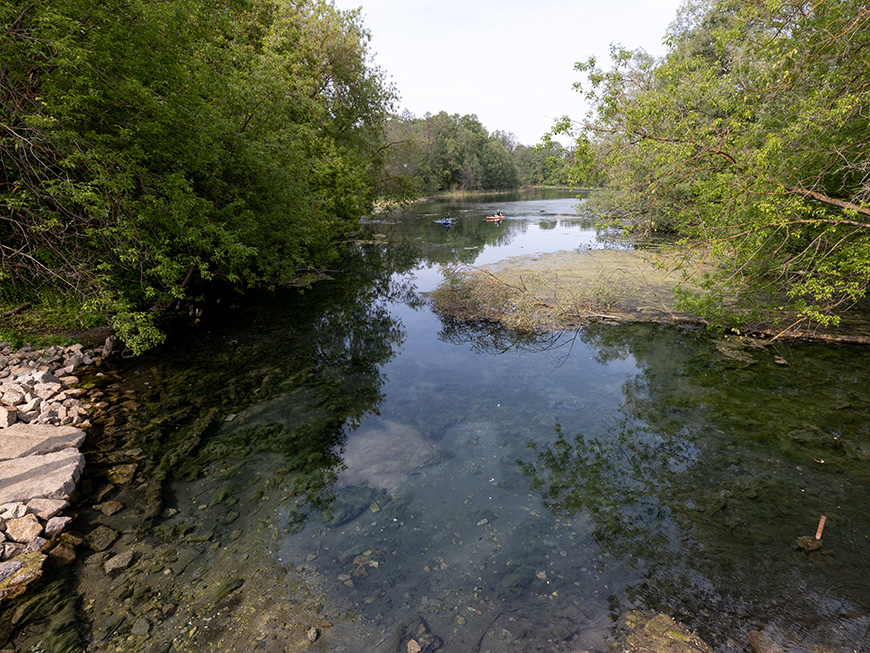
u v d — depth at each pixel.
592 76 8.05
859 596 3.94
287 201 12.38
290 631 3.73
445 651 3.55
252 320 13.12
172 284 9.02
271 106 11.76
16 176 8.04
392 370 9.66
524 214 42.72
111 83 7.46
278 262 13.06
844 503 5.15
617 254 20.27
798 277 8.62
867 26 6.78
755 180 7.07
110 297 7.91
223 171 10.98
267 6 17.53
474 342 11.40
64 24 6.30
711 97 8.12
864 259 6.58
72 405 7.31
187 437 6.75
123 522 4.97
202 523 5.04
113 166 7.79
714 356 9.54
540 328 11.82
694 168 8.03
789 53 7.20
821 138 7.69
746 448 6.33
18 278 9.15
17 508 4.71
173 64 8.35
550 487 5.77
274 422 7.36
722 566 4.36
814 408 7.22
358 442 6.82
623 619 3.81
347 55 19.41
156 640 3.62
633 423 7.23
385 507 5.40
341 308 14.58
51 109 6.59
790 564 4.34
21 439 5.98
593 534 4.90
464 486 5.82
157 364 9.55
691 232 8.80
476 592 4.16
